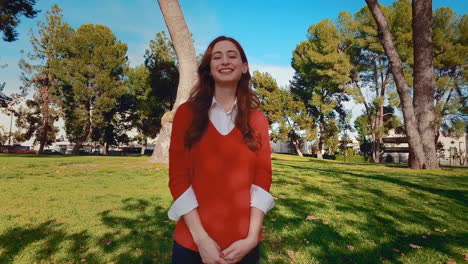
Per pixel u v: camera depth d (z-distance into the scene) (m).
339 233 3.58
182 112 1.32
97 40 32.41
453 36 28.41
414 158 12.46
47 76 35.03
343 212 4.50
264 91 34.03
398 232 3.72
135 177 7.44
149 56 34.41
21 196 5.16
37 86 35.66
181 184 1.24
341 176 8.24
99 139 38.47
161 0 10.61
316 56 31.19
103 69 32.88
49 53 34.19
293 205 4.81
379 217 4.30
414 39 12.89
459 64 27.61
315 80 35.41
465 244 3.37
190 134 1.24
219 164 1.23
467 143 42.12
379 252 3.08
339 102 38.34
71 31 32.22
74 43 31.19
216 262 1.12
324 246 3.19
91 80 32.38
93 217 4.01
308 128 34.06
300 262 2.81
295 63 36.09
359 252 3.07
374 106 35.31
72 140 37.84
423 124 12.71
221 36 1.43
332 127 37.56
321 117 38.84
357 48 33.66
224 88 1.37
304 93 37.91
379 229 3.79
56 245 3.09
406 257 3.00
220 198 1.21
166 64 33.59
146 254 2.90
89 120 33.41
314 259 2.88
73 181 6.74
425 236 3.60
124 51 34.66
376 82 35.66
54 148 49.31
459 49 27.00
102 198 5.08
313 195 5.62
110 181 6.79
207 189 1.21
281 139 34.59
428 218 4.38
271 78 34.81
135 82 34.31
